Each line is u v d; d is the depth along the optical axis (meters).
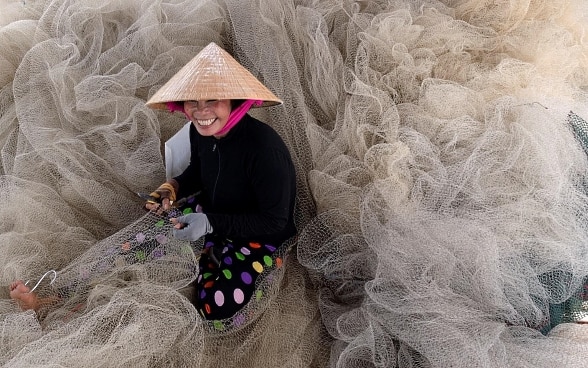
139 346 1.97
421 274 2.18
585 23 2.97
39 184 2.49
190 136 2.38
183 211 2.41
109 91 2.68
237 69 1.98
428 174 2.41
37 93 2.70
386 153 2.45
